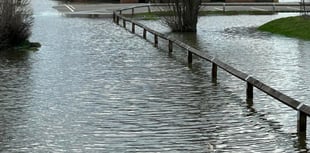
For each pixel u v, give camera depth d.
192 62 20.77
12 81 16.86
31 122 12.35
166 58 21.72
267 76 17.77
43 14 44.00
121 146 10.67
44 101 14.34
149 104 14.05
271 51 23.44
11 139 11.13
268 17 42.72
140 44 25.97
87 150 10.44
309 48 24.20
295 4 51.22
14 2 25.03
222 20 40.31
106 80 17.14
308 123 12.28
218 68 19.41
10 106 13.79
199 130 11.75
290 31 29.98
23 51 23.33
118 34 30.14
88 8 49.72
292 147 10.66
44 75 17.89
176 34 31.00
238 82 16.88
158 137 11.26
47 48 24.25
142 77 17.69
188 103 14.16
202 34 30.83
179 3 31.95
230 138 11.21
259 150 10.47
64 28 33.09
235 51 23.55
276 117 12.80
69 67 19.44
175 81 17.05
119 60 21.11
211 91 15.59
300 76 17.73
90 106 13.84
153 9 46.38
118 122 12.35
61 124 12.20
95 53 22.86
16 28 23.98
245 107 13.74
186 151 10.38
